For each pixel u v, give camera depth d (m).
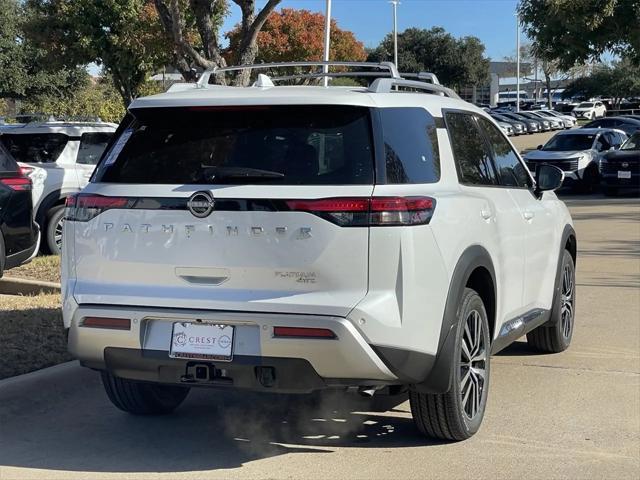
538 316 6.37
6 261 8.48
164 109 4.59
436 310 4.36
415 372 4.28
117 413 5.61
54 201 11.29
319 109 4.40
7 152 8.66
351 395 5.94
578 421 5.44
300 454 4.83
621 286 9.96
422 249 4.23
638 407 5.73
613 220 16.50
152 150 4.58
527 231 5.97
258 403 5.84
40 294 8.70
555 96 107.19
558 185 6.42
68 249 4.62
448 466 4.64
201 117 4.59
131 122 4.78
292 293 4.12
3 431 5.24
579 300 9.23
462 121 5.41
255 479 4.46
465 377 4.86
